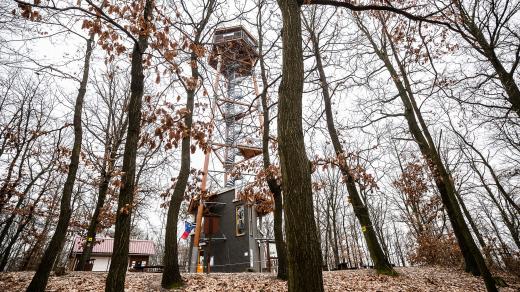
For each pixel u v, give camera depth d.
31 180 19.05
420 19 6.35
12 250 30.22
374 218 33.41
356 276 11.67
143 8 5.88
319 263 3.18
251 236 22.06
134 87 5.88
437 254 19.77
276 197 11.36
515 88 8.86
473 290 10.14
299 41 4.44
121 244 4.90
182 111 5.78
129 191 5.25
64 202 9.02
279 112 3.98
